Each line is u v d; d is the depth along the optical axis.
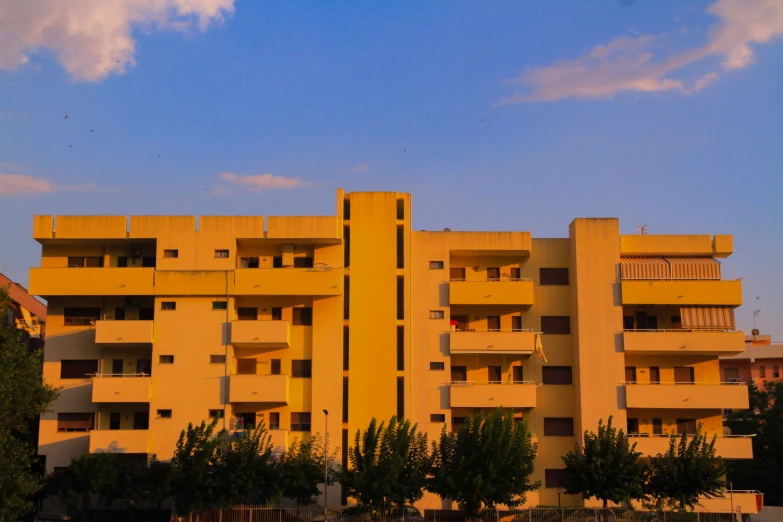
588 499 55.25
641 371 58.91
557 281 60.25
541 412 58.31
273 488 50.56
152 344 56.62
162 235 57.72
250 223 57.84
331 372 56.81
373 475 48.78
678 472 51.22
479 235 59.16
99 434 55.12
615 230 59.09
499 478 49.34
